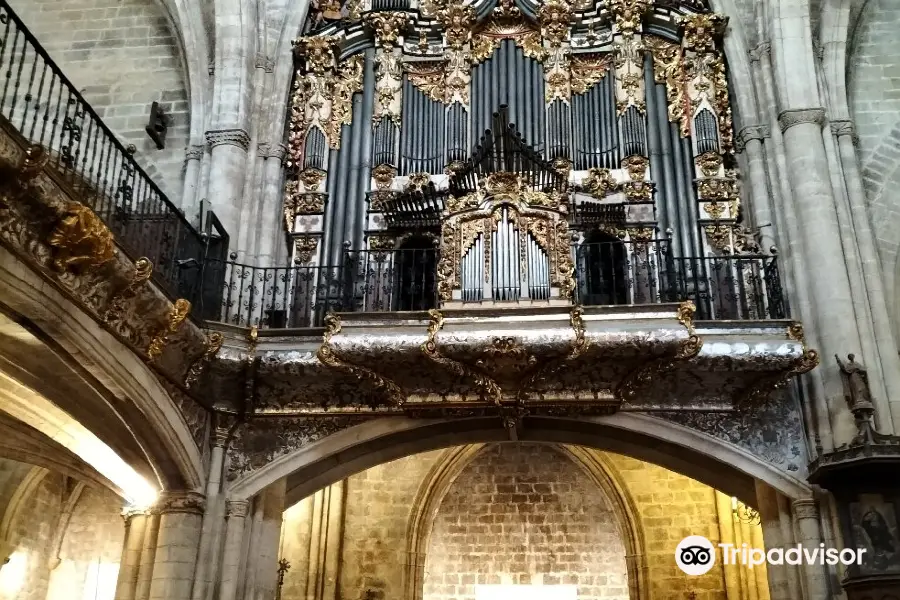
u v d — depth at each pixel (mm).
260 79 18219
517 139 16766
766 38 17359
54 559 21406
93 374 11969
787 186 15953
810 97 16250
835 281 14641
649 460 15961
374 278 16641
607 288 16750
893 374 14477
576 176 17625
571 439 16172
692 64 18125
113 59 19875
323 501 23062
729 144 17422
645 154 17656
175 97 19391
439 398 14555
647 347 13562
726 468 15711
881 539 12555
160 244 13781
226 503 14453
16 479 19938
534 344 13633
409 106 18781
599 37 19031
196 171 17609
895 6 18938
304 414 14875
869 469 12719
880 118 17922
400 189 17797
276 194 17453
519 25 19406
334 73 18891
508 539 25172
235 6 18047
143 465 14195
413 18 19391
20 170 9258
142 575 13781
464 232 14930
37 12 20359
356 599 22766
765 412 14414
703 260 15805
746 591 21750
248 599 14359
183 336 13305
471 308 14141
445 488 24391
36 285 10312
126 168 13141
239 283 16297
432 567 24969
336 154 18188
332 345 13938
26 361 12414
